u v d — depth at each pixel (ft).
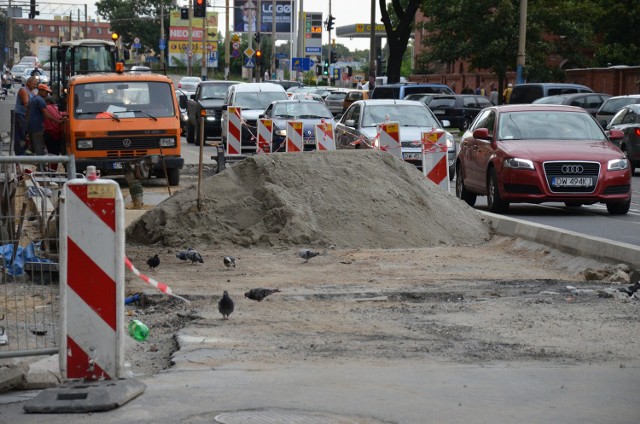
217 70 568.41
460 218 67.92
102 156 100.37
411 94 212.43
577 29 236.22
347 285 49.29
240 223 64.75
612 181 79.15
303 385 29.68
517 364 32.68
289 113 132.26
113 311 29.84
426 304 44.52
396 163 70.64
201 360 33.40
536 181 78.54
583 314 41.50
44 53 477.77
